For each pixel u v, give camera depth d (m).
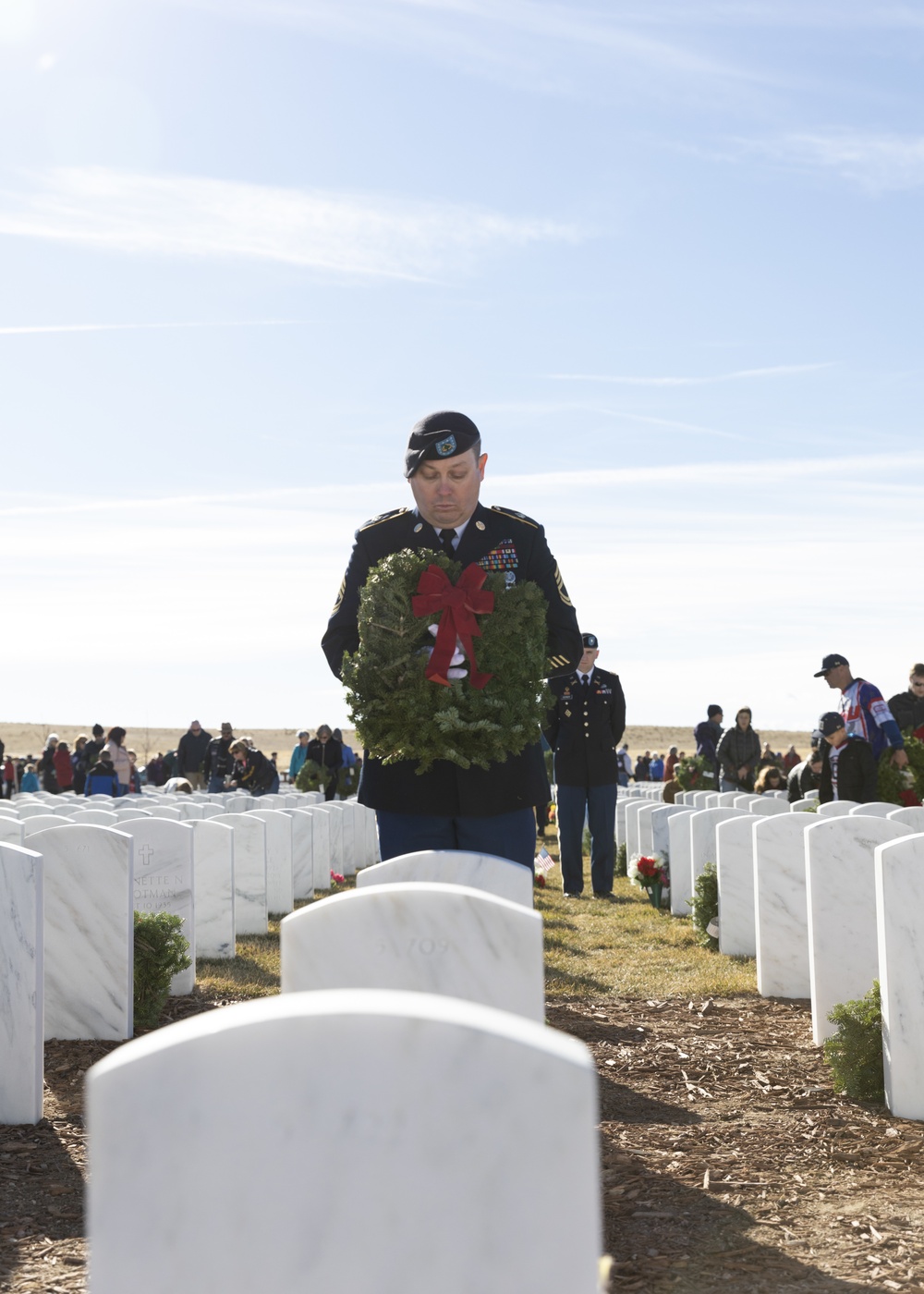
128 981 6.40
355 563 4.99
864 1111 4.95
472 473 4.72
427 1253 1.77
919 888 4.83
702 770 18.25
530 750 4.77
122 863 6.41
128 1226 1.81
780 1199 3.94
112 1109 1.82
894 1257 3.46
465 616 4.52
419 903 3.22
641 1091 5.30
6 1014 5.00
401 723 4.55
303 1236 1.78
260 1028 1.79
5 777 26.09
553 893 13.65
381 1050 1.79
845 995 6.02
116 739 22.16
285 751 89.62
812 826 6.10
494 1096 1.78
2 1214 3.92
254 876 10.29
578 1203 1.78
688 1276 3.34
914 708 12.64
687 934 10.06
